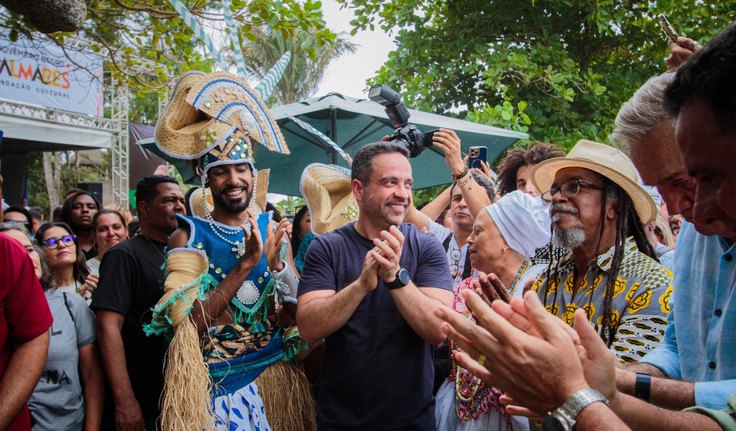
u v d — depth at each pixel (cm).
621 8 683
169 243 305
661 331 207
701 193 130
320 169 352
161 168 529
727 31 121
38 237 397
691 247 196
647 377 176
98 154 2786
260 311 306
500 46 693
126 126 1623
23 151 1620
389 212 273
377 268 246
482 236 288
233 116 300
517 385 136
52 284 329
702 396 164
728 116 117
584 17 702
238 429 281
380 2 761
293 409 313
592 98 681
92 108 1520
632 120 185
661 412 149
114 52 600
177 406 269
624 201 228
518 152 430
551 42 681
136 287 334
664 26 193
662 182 182
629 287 217
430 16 761
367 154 278
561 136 654
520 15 709
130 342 331
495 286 202
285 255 335
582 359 143
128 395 315
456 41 713
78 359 330
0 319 248
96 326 335
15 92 1301
